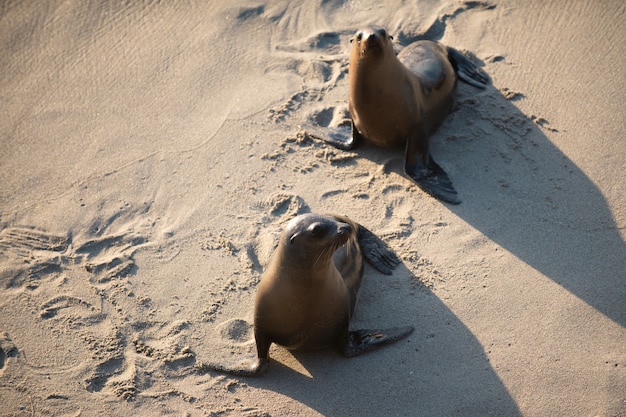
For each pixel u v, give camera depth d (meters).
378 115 17.09
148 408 13.45
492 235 16.12
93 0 23.56
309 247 12.18
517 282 15.14
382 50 16.02
